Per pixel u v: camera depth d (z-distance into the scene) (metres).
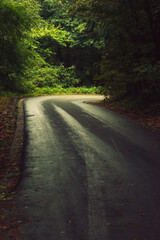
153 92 13.84
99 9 14.45
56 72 36.28
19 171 5.21
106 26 15.42
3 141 7.58
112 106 15.48
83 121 10.56
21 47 24.78
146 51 13.29
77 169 5.26
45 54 38.00
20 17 21.98
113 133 8.48
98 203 3.82
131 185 4.45
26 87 27.67
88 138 7.82
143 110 12.77
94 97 24.22
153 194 4.09
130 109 13.73
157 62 12.15
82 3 15.14
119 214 3.49
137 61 13.90
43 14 39.31
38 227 3.22
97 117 11.59
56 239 2.98
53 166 5.45
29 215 3.51
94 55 40.91
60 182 4.62
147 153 6.30
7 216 3.48
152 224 3.25
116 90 16.58
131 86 15.82
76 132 8.60
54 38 35.41
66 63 43.12
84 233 3.09
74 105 15.93
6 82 25.14
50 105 15.61
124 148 6.75
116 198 3.96
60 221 3.35
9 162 5.78
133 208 3.65
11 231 3.13
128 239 2.97
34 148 6.79
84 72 41.56
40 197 4.04
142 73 12.49
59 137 7.93
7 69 23.78
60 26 37.72
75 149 6.68
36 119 10.82
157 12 12.77
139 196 4.02
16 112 12.82
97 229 3.16
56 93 31.38
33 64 27.86
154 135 8.20
